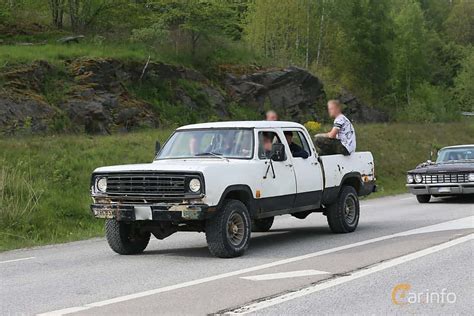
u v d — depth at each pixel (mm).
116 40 49844
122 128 38125
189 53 50469
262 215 14484
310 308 9227
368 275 11414
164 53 48844
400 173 41531
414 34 91688
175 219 12992
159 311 9188
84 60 40375
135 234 14797
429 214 21625
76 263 13797
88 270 12789
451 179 25297
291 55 62688
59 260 14367
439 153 27938
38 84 36844
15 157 25328
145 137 33250
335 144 17531
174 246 16031
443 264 12312
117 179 13609
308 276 11430
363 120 62938
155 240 17234
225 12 51750
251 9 64938
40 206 20922
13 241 17906
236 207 13562
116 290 10719
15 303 9984
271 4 63844
